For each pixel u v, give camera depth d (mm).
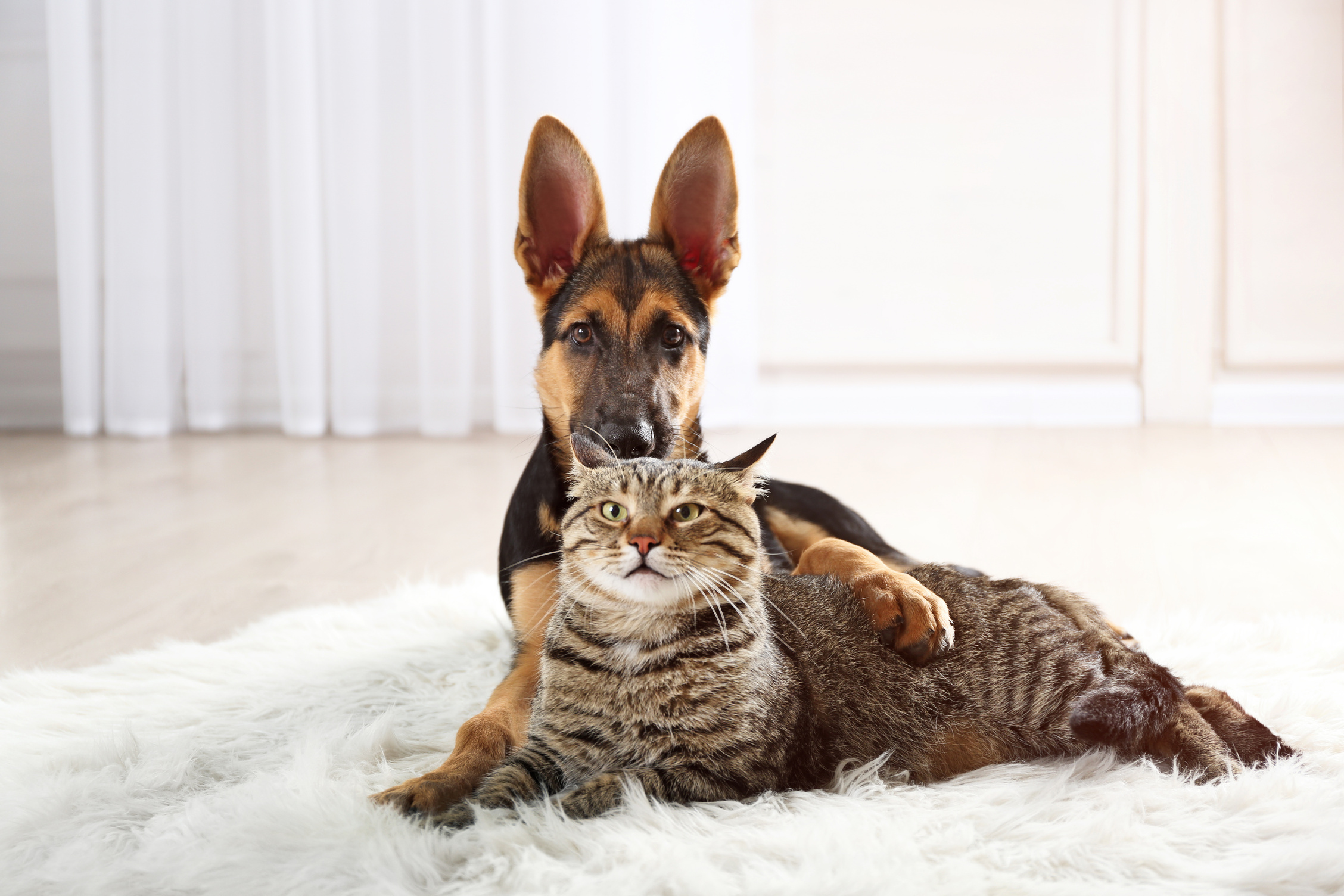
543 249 2600
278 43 5668
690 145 2541
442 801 1628
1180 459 4863
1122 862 1420
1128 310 5824
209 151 5887
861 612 1897
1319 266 5680
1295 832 1475
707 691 1615
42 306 6281
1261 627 2453
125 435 6004
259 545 3658
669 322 2445
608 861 1412
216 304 6016
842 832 1474
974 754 1812
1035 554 3350
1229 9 5578
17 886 1434
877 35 5875
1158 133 5703
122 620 2863
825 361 6059
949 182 5918
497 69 5590
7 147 6191
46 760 1843
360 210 5758
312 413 5922
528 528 2352
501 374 5844
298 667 2365
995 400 5984
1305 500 4020
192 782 1772
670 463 1777
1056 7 5738
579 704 1669
